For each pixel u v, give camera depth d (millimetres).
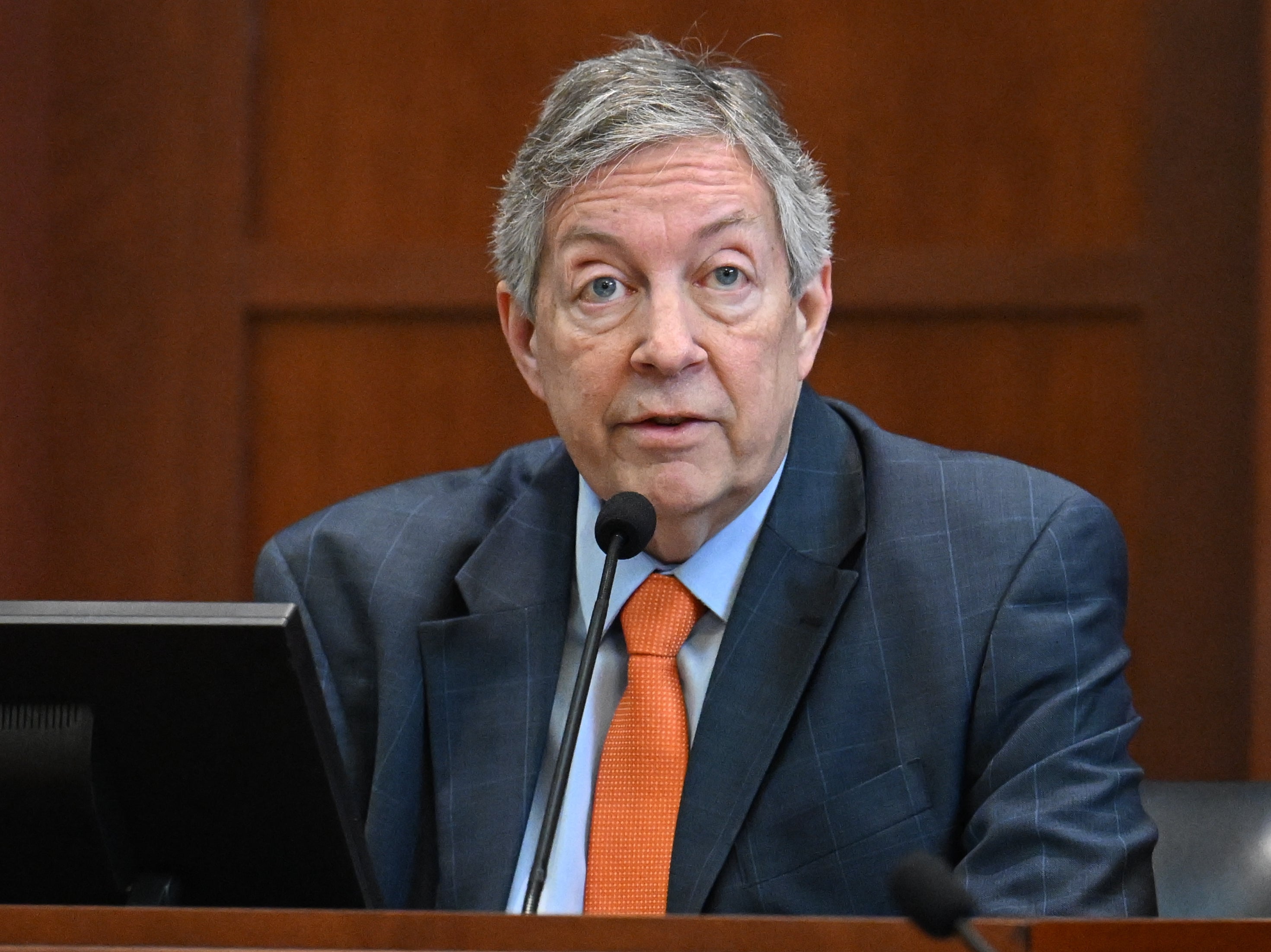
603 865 5961
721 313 6055
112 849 4676
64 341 11914
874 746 6004
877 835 5852
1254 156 10914
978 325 11266
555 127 6234
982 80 11250
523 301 6508
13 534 11734
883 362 11344
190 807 4680
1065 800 5719
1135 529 11031
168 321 11898
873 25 11328
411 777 6367
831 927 3629
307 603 6836
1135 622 10969
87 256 11922
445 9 11633
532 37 11594
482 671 6465
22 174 11789
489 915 3699
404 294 11656
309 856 4746
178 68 11828
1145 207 11086
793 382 6309
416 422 11680
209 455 11812
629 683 6266
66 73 11898
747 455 6125
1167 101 11047
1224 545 10906
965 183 11258
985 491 6438
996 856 5625
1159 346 11039
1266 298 10602
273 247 11781
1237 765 10758
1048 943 3598
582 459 6270
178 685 4492
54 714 4555
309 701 4504
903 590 6199
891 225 11312
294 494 11750
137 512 11875
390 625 6629
